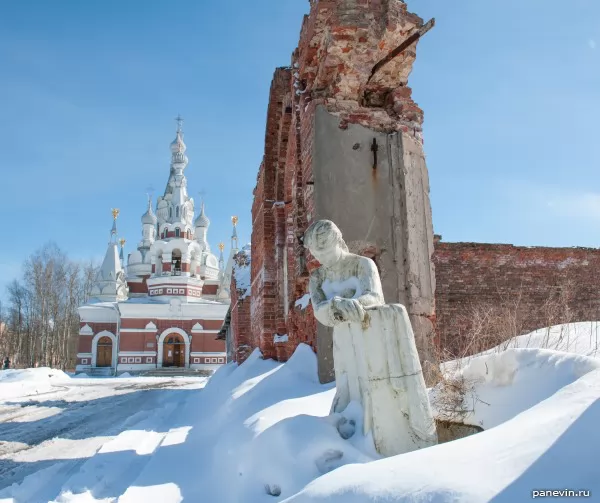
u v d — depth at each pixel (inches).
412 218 281.4
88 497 181.3
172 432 283.9
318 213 274.4
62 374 1167.6
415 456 93.0
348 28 272.1
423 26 261.1
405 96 304.3
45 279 1840.6
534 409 103.9
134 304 1753.2
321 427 133.3
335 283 153.4
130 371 1704.0
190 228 2031.3
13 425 433.1
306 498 91.5
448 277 443.2
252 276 572.1
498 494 75.8
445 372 195.6
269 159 475.2
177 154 2241.6
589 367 136.3
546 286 456.1
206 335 1784.0
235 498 145.7
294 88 341.1
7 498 200.8
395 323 137.7
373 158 286.5
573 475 76.9
